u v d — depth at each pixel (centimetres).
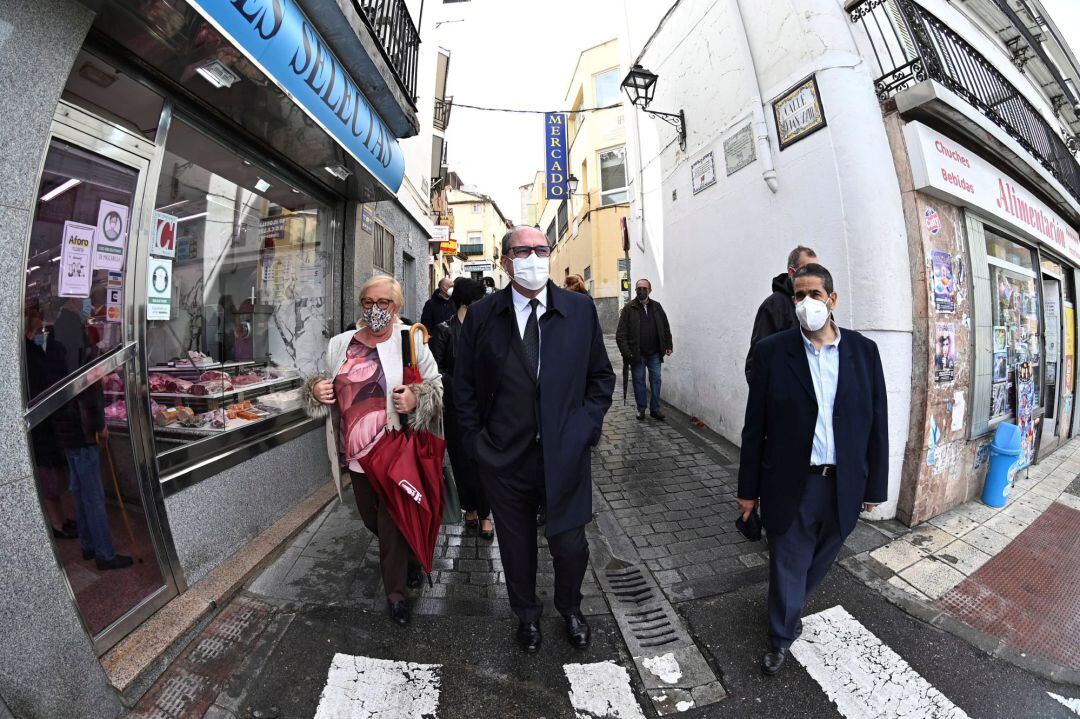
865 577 285
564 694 198
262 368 373
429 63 825
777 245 420
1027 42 614
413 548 214
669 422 604
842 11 367
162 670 198
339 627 229
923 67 332
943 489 366
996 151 414
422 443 231
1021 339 481
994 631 243
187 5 183
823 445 207
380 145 388
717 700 199
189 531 249
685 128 587
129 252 220
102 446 204
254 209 362
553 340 208
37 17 162
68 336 191
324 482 390
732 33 469
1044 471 504
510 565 214
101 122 205
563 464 203
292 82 258
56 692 160
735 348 499
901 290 334
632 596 266
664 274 682
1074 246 645
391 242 637
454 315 340
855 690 204
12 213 154
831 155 355
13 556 150
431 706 190
